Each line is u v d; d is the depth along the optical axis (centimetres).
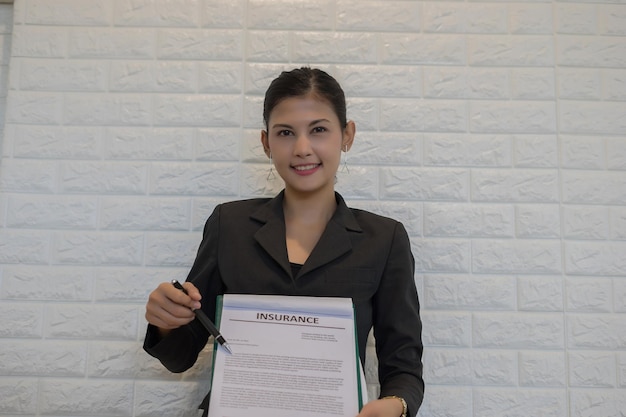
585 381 128
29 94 136
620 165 137
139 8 140
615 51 141
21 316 129
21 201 133
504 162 136
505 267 133
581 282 132
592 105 139
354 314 88
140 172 135
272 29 139
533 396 128
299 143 96
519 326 130
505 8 142
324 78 101
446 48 140
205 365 127
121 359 128
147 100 137
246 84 137
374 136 136
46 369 127
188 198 134
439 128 137
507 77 139
